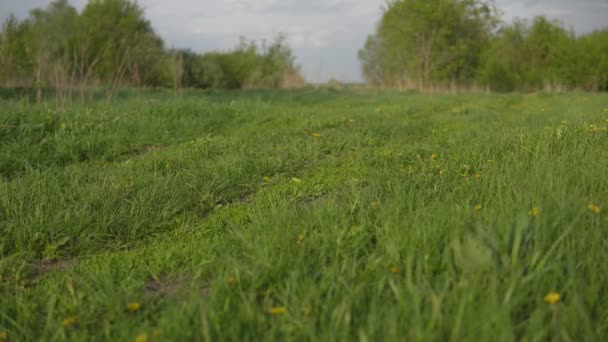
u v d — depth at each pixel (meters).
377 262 2.49
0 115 6.91
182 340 1.92
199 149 6.36
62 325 2.19
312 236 2.85
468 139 6.34
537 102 16.06
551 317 2.01
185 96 15.43
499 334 1.82
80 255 3.25
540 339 1.79
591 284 2.14
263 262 2.51
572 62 27.69
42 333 2.21
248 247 2.74
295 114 10.20
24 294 2.60
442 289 2.17
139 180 4.61
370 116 10.15
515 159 4.47
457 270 2.37
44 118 7.12
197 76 24.83
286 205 3.70
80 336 2.12
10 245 3.30
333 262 2.59
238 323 2.01
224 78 27.48
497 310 1.91
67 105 8.61
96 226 3.56
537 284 2.18
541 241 2.47
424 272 2.41
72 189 4.35
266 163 5.32
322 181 4.78
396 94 23.69
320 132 7.51
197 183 4.61
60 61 9.56
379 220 3.12
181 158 5.77
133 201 4.06
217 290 2.30
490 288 2.07
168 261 2.94
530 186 3.37
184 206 4.04
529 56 30.05
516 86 30.06
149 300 2.44
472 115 10.50
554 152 4.84
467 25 28.86
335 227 2.95
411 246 2.53
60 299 2.47
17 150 6.00
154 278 2.77
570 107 12.16
